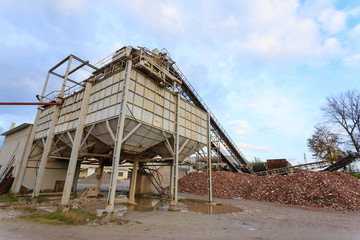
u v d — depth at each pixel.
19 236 6.27
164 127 13.85
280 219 10.54
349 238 7.19
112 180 9.38
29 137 18.06
